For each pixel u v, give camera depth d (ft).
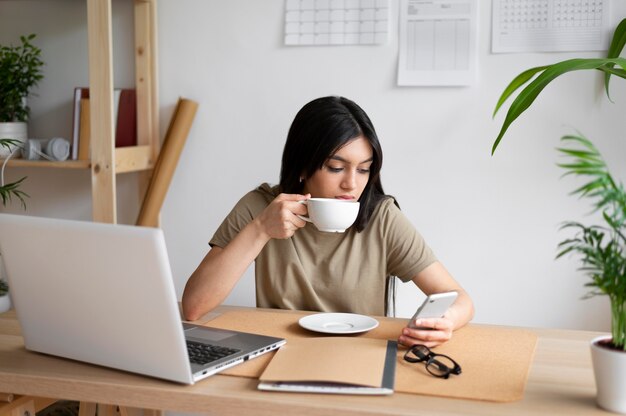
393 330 5.16
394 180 8.59
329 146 5.56
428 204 8.52
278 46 8.80
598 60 6.57
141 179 9.41
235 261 5.39
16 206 9.96
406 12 8.33
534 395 3.91
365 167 5.72
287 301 6.20
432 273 5.90
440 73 8.29
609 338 3.85
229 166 9.11
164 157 8.88
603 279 3.58
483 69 8.19
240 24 8.90
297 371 4.06
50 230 4.11
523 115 8.13
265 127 8.95
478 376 4.17
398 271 6.10
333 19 8.56
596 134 7.95
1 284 7.20
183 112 8.88
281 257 6.21
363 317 5.31
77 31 9.50
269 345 4.55
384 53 8.46
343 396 3.88
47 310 4.41
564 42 7.93
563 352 4.69
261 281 6.31
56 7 9.53
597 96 7.91
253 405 3.83
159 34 9.18
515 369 4.29
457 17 8.19
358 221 6.04
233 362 4.30
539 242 8.23
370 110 8.58
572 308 8.20
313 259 6.20
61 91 9.62
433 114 8.39
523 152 8.18
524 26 8.03
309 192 5.98
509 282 8.36
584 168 3.91
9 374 4.26
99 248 3.96
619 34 7.54
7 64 9.09
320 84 8.71
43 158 8.78
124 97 9.12
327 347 4.51
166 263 3.80
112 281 3.99
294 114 8.84
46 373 4.26
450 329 4.77
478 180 8.34
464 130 8.32
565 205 8.11
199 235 9.29
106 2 8.08
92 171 8.31
